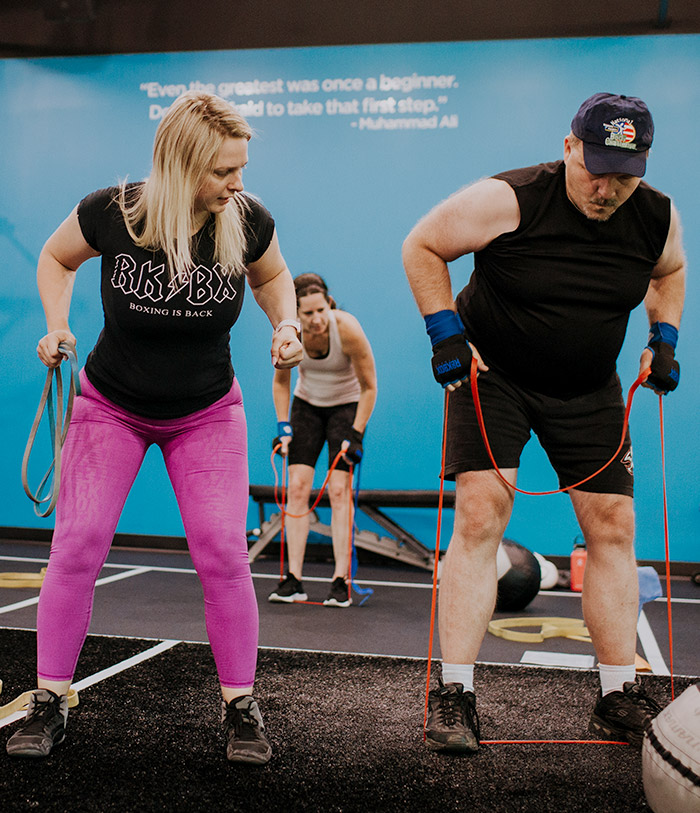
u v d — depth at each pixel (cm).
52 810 161
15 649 284
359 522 570
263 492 544
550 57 538
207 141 165
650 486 531
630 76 529
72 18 577
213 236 179
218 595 187
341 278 563
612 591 209
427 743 198
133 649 291
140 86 580
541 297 196
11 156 593
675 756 149
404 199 556
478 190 194
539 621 371
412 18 552
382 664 278
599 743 203
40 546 577
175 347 182
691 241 522
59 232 190
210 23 571
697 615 400
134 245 177
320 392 419
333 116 562
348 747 198
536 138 542
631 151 176
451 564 207
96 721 212
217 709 223
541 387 208
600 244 193
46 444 594
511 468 207
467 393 211
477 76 546
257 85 568
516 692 247
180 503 192
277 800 168
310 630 345
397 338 557
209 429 191
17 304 592
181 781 176
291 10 563
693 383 525
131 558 545
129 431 190
